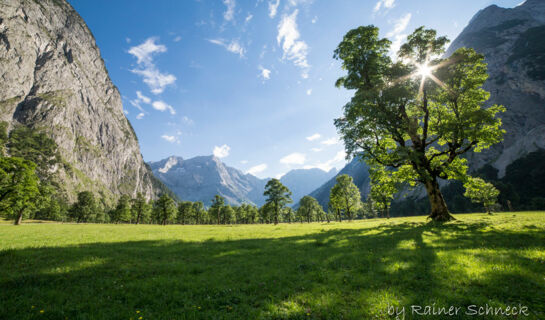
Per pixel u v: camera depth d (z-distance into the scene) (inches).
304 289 260.5
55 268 357.7
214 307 229.3
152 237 803.4
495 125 829.2
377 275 287.7
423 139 928.9
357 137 909.2
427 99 965.2
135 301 240.4
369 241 539.5
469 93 902.4
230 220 4877.0
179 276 327.3
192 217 5182.1
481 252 344.2
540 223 619.2
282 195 2642.7
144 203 4008.4
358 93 870.4
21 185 1668.3
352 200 2534.5
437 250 384.2
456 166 962.7
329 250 470.6
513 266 271.4
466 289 221.3
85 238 771.4
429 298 209.6
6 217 3280.0
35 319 204.7
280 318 197.9
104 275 333.4
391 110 871.7
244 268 362.6
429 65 886.4
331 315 195.5
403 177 954.1
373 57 912.9
